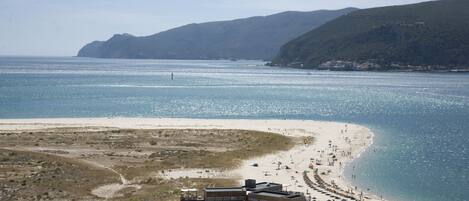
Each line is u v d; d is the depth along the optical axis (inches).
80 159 4350.4
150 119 6924.2
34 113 7436.0
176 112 7805.1
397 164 4357.8
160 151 4781.0
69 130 5866.1
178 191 3262.8
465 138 5757.9
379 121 7145.7
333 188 3516.2
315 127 6392.7
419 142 5457.7
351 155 4714.6
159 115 7455.7
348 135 5831.7
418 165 4325.8
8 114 7278.5
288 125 6525.6
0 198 3002.0
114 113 7593.5
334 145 5196.9
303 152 4820.4
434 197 3373.5
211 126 6353.3
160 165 4170.8
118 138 5403.5
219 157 4500.5
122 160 4357.8
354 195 3346.5
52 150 4729.3
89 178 3663.9
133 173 3863.2
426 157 4660.4
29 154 4414.4
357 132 6053.2
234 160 4402.1
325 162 4397.1
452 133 6117.1
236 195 2812.5
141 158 4458.7
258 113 7824.8
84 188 3373.5
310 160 4466.0
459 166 4293.8
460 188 3599.9
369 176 3919.8
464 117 7652.6
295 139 5497.1
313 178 3814.0
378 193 3447.3
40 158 4259.4
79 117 7096.5
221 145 5132.9
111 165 4158.5
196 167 4119.1
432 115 7859.3
